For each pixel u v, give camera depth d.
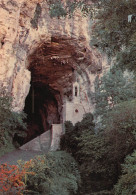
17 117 17.00
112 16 8.30
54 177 11.18
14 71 18.61
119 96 18.23
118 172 13.89
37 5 20.11
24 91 19.84
